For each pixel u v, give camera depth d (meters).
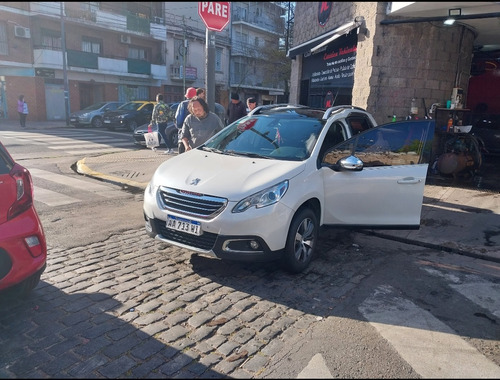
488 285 4.38
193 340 3.20
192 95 8.36
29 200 3.55
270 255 4.07
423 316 3.69
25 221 3.44
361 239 5.73
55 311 3.55
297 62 14.17
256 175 4.23
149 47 33.97
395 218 5.09
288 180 4.22
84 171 9.65
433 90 9.13
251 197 3.97
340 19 10.48
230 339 3.23
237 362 2.95
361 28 9.13
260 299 3.90
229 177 4.22
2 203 3.33
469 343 3.29
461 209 6.90
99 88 31.67
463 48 9.22
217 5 6.79
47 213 6.40
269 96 45.06
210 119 6.49
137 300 3.78
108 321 3.42
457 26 8.91
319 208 4.69
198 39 36.47
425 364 3.00
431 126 4.99
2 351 2.98
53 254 4.80
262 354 3.06
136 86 33.94
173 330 3.32
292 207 4.14
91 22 27.30
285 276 4.43
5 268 3.31
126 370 2.82
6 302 3.68
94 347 3.06
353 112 5.73
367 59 9.02
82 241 5.25
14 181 3.46
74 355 2.96
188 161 4.80
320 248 5.34
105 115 21.77
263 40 34.03
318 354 3.07
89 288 3.99
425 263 4.93
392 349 3.17
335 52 11.20
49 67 27.27
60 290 3.94
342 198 4.85
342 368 2.92
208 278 4.31
